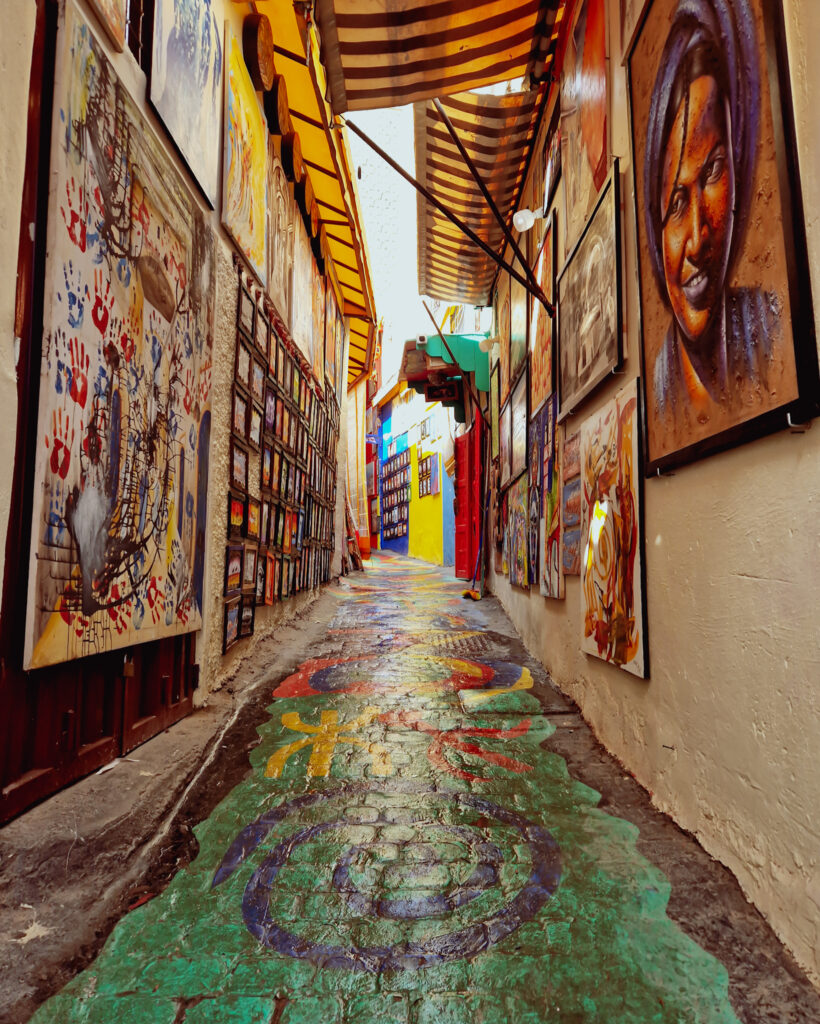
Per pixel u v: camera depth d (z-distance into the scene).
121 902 1.86
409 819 2.43
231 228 4.14
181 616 3.35
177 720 3.45
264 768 2.91
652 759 2.57
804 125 1.50
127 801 2.41
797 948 1.57
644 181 2.60
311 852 2.18
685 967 1.58
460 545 12.09
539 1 3.74
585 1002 1.49
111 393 2.56
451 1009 1.47
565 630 4.16
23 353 2.03
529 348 5.54
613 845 2.18
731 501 1.94
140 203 2.82
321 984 1.55
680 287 2.24
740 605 1.88
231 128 4.14
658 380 2.46
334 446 10.09
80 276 2.31
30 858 1.93
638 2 2.67
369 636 6.08
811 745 1.54
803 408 1.49
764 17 1.63
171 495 3.21
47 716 2.29
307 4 3.47
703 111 2.04
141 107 2.83
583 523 3.61
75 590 2.29
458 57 3.95
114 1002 1.48
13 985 1.50
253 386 4.83
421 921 1.80
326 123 5.59
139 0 2.85
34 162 2.07
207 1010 1.46
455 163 5.76
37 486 2.06
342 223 7.58
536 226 5.39
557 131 4.36
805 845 1.55
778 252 1.60
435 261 7.89
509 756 3.07
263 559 5.29
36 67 2.07
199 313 3.60
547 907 1.85
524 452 5.77
